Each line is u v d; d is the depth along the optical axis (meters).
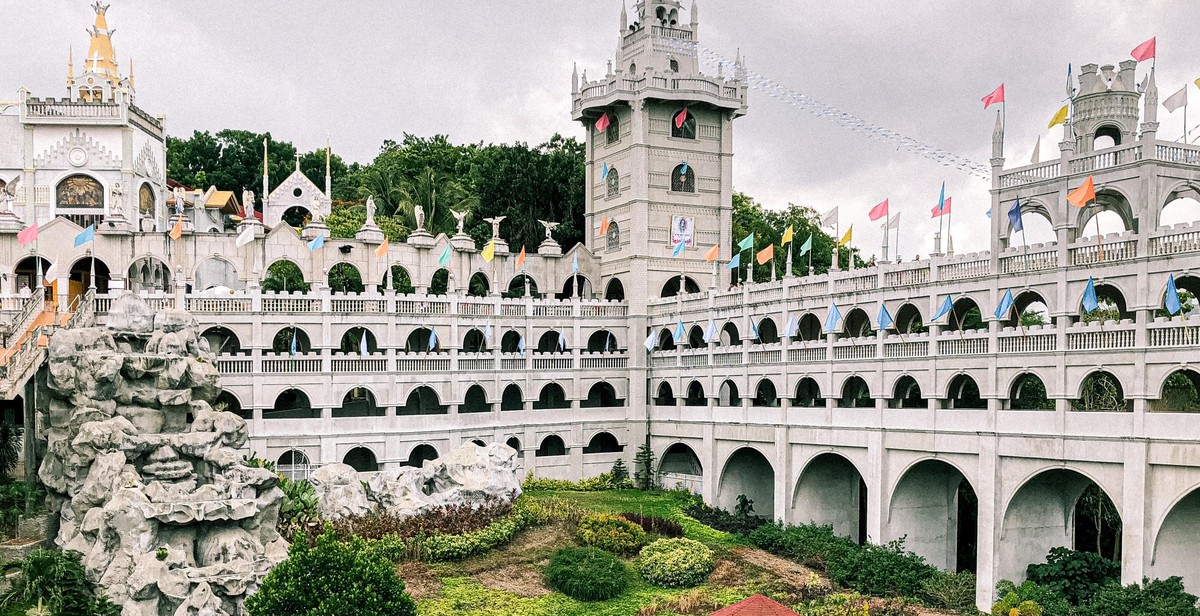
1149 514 46.22
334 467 58.53
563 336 76.88
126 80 82.00
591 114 84.56
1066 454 49.66
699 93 80.38
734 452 70.62
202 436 50.53
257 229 70.50
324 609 34.44
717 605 48.97
